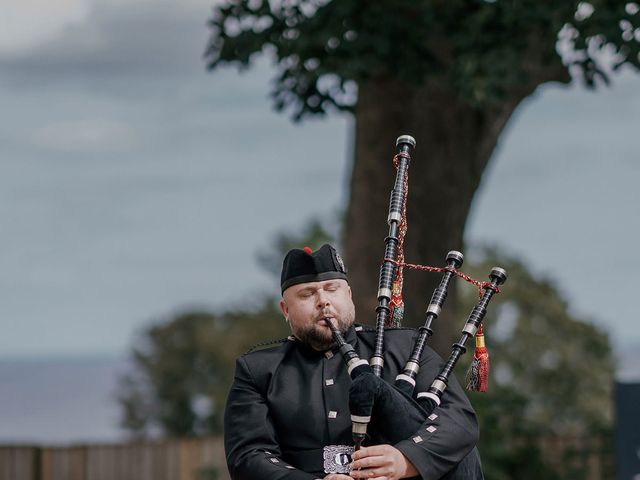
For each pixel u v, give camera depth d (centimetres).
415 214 2375
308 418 970
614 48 2097
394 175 2392
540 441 3102
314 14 2212
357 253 2402
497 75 2100
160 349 7662
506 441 2997
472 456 977
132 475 3338
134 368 7825
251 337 7112
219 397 7438
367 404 921
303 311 976
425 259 2381
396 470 916
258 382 992
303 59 2245
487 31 2144
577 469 3097
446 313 2416
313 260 977
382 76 2377
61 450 3241
